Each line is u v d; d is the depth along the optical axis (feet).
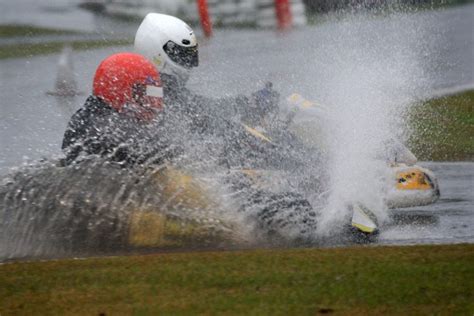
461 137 125.80
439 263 66.23
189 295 58.80
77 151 77.92
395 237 78.59
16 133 113.70
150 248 73.87
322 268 64.64
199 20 246.68
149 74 80.07
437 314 55.72
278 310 56.03
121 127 78.59
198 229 75.20
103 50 204.85
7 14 270.87
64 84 155.84
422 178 87.66
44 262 67.05
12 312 56.03
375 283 61.26
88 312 55.83
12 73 178.19
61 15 270.67
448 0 298.35
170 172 77.10
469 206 89.86
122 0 267.18
